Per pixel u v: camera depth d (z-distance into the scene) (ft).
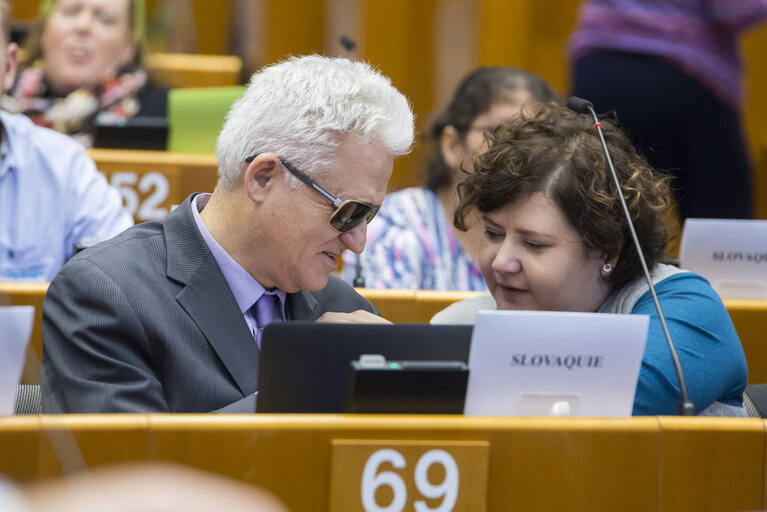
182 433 12.11
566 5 62.85
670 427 13.19
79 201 29.68
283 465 12.35
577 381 13.94
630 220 16.78
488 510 12.91
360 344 14.51
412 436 12.55
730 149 44.42
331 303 19.79
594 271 18.13
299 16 68.03
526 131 18.11
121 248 17.33
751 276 25.40
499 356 13.52
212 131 39.22
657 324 17.54
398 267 29.45
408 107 17.88
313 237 17.28
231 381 17.02
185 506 3.03
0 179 28.73
